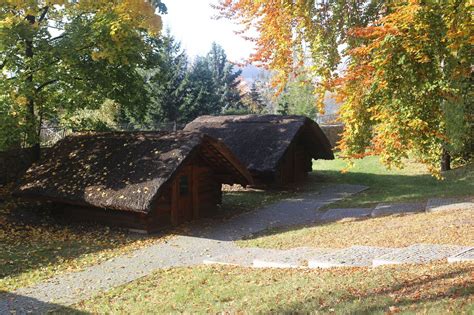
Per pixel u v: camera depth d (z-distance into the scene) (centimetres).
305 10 952
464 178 2077
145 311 757
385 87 807
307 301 666
